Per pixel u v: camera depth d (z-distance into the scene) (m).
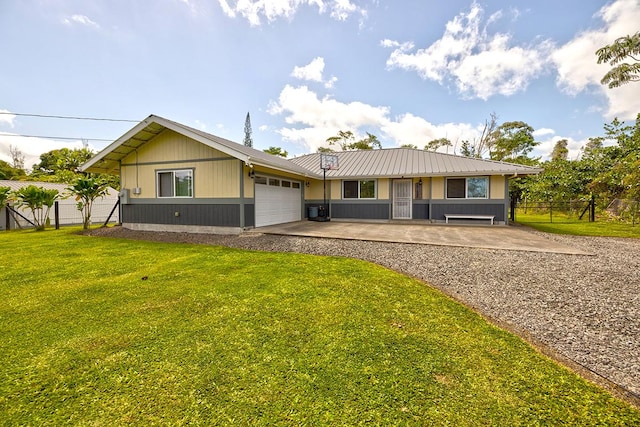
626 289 4.13
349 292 3.99
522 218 16.36
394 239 7.86
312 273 4.91
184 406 1.89
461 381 2.16
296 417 1.80
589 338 2.86
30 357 2.44
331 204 14.37
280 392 2.02
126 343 2.66
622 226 12.03
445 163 13.57
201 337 2.77
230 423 1.75
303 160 17.08
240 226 9.40
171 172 10.38
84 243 8.16
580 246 7.33
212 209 9.77
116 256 6.36
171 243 8.12
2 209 13.79
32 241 8.62
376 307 3.50
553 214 16.83
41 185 17.77
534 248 6.62
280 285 4.28
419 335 2.84
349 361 2.39
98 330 2.91
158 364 2.34
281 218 12.29
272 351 2.53
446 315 3.30
